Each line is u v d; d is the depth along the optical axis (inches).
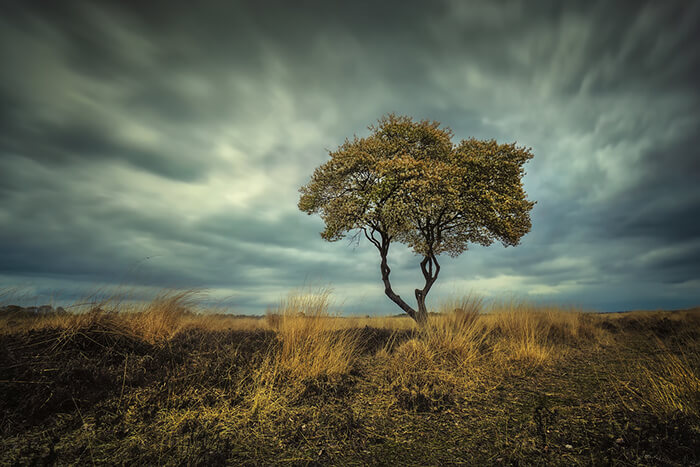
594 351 316.5
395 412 163.2
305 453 120.3
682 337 356.2
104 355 196.4
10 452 110.6
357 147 511.5
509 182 485.1
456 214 516.1
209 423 138.6
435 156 522.9
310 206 547.8
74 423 132.6
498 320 374.0
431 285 526.6
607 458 110.7
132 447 115.6
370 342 323.6
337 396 181.3
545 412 158.4
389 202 452.8
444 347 269.4
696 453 109.3
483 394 191.9
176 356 210.8
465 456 119.0
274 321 343.0
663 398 153.6
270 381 186.7
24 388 146.6
